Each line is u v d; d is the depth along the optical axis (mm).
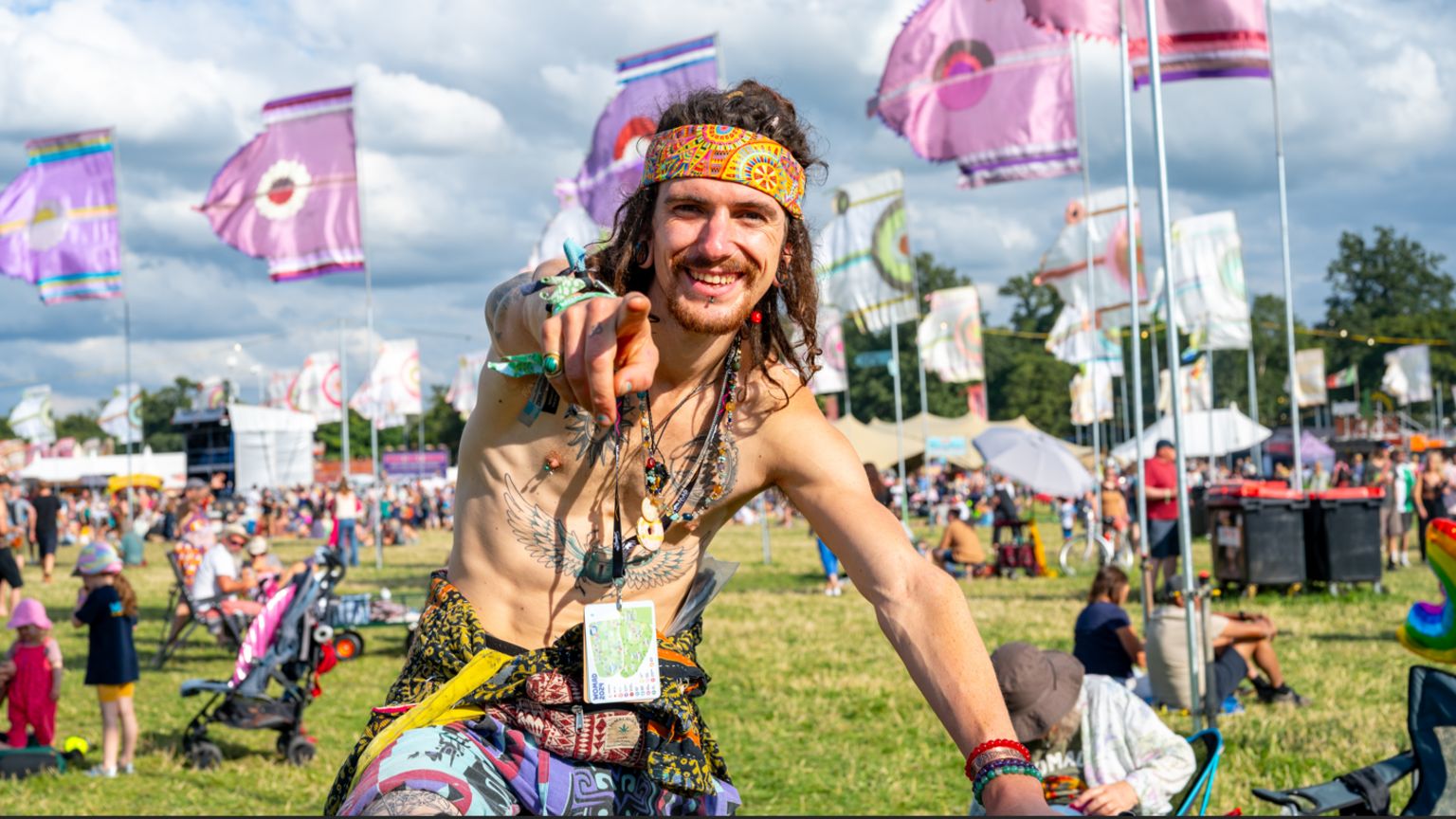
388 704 1936
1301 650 12266
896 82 12938
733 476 1912
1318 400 48500
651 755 1891
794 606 17734
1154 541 15906
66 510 48219
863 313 22594
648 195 1865
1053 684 4590
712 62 17422
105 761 8750
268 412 51938
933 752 8609
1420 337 115938
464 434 2023
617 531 1930
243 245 20984
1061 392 114625
